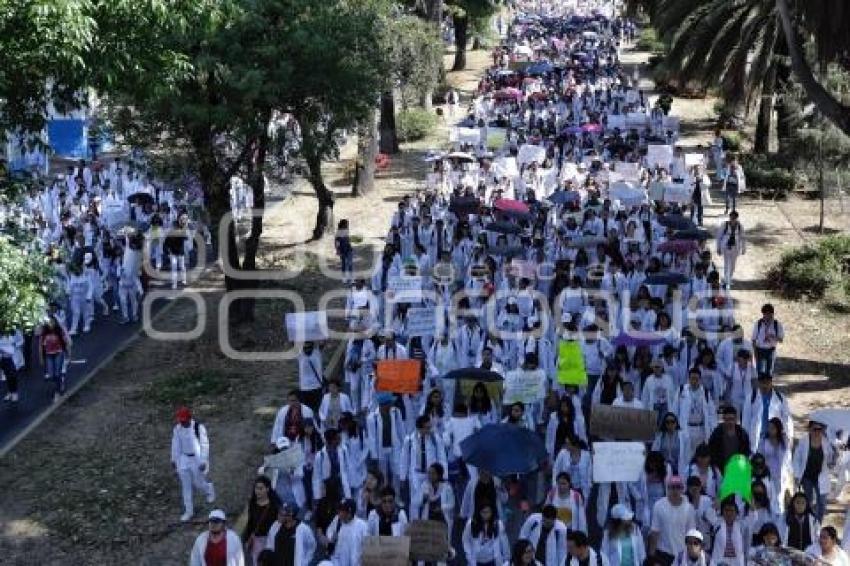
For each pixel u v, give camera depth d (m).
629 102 41.44
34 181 13.70
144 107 18.41
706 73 29.45
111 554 13.39
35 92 12.17
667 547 11.18
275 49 18.73
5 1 10.54
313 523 12.58
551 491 11.48
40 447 16.50
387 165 37.59
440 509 11.82
